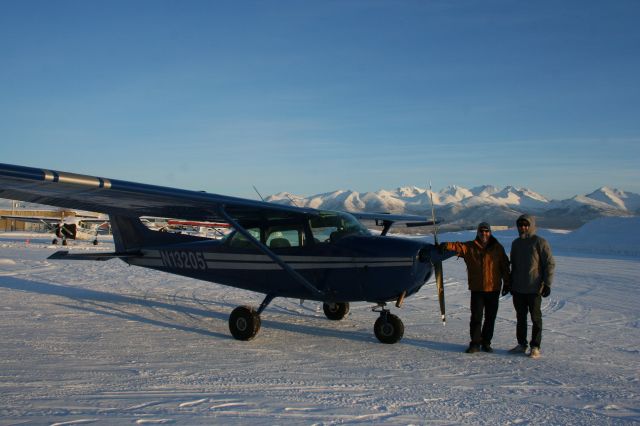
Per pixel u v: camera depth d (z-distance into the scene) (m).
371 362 5.85
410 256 6.72
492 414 4.07
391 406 4.23
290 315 9.11
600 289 13.19
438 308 10.11
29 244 34.47
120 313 8.97
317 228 7.56
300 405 4.20
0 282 13.29
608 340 7.16
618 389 4.85
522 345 6.37
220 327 7.98
